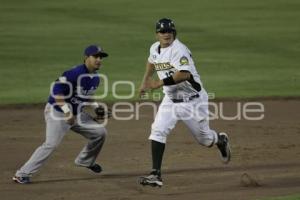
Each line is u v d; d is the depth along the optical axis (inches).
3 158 1229.7
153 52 1019.9
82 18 3142.2
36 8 3346.5
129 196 970.7
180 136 1430.9
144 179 987.3
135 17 3166.8
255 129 1502.2
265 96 1857.8
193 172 1127.0
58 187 1026.7
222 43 2694.4
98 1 3518.7
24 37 2748.5
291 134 1450.5
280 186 1024.9
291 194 963.3
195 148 1317.7
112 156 1251.2
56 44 2637.8
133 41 2709.2
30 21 3061.0
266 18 3189.0
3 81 2036.2
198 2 3526.1
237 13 3289.9
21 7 3363.7
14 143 1358.3
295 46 2652.6
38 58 2394.2
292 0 3609.7
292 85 2014.0
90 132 1065.5
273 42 2721.5
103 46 2618.1
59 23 3034.0
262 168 1154.7
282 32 2908.5
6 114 1644.9
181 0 3570.4
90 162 1091.9
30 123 1551.4
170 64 1000.9
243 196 956.6
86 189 1015.6
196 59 2409.0
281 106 1758.1
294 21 3129.9
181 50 995.9
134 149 1310.3
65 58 2405.3
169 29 989.2
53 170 1139.9
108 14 3230.8
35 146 1332.4
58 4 3447.3
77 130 1065.5
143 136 1430.9
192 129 1057.5
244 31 2915.8
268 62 2374.5
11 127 1508.4
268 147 1325.0
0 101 1770.4
